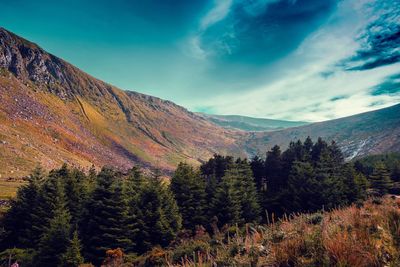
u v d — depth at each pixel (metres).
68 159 173.25
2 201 60.88
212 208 44.75
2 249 39.69
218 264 6.36
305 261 4.96
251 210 48.97
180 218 41.41
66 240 29.53
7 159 115.25
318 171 58.88
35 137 187.75
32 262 30.12
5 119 187.00
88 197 39.97
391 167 84.75
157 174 45.19
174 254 14.22
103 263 28.59
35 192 45.16
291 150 79.75
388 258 4.43
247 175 61.50
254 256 5.88
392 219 6.42
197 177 57.91
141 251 35.53
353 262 4.33
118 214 35.75
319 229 6.23
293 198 52.00
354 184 52.09
